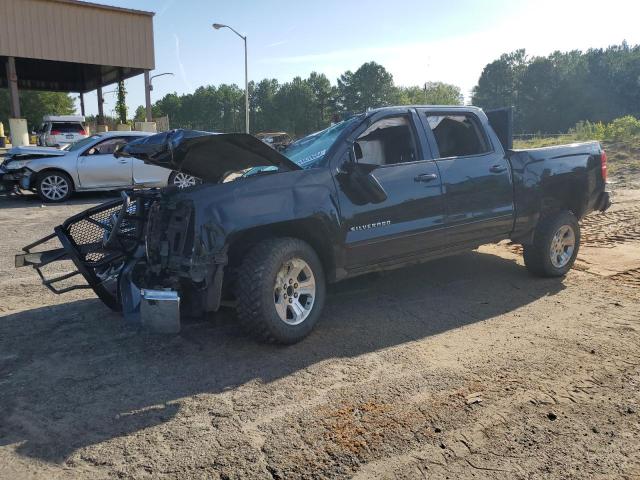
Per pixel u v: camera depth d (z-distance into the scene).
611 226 8.69
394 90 118.31
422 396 3.44
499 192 5.43
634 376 3.66
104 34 22.88
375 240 4.59
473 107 5.59
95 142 13.25
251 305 3.99
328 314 5.04
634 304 5.11
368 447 2.91
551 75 106.00
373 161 5.21
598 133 23.36
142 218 4.61
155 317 3.74
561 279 6.01
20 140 21.95
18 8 20.95
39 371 3.89
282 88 125.06
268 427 3.12
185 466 2.77
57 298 5.59
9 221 10.08
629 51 104.50
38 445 2.96
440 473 2.69
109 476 2.69
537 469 2.71
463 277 6.18
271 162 4.34
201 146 4.20
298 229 4.36
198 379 3.74
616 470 2.70
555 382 3.60
